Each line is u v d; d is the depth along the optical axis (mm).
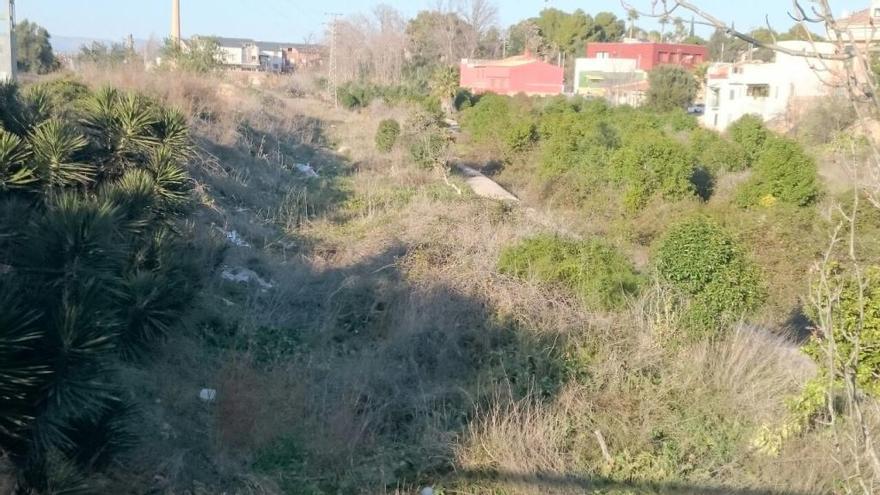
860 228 10781
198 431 6238
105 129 7242
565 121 23719
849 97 2217
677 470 6344
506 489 6020
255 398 6746
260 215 14492
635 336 8289
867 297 5426
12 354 3918
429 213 13516
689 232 8742
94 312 4375
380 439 6645
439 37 70812
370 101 41000
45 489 4266
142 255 6391
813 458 6000
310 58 80562
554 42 72125
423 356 8094
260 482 5754
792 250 10844
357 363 7824
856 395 2949
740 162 20438
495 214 13633
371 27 67938
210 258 9438
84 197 5973
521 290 9039
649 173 16562
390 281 9844
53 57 33688
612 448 6641
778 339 8516
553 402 7145
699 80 46875
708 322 8273
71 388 4215
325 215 15016
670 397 7328
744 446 6621
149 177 6938
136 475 5379
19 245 4996
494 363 7891
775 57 36344
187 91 20203
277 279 10250
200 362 7285
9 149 5734
